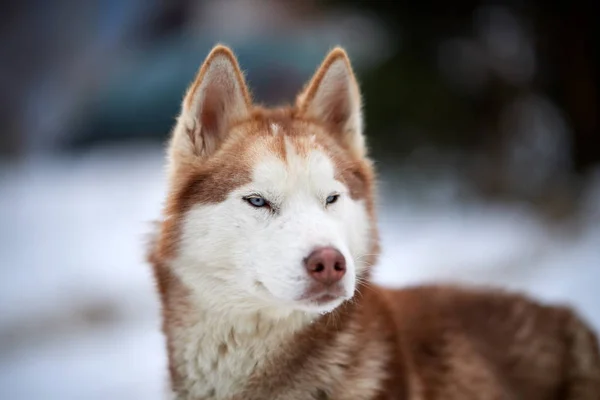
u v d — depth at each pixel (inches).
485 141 400.2
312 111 134.3
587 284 247.1
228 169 119.5
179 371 123.8
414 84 374.6
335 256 106.3
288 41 595.5
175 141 126.6
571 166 393.7
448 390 129.0
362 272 125.2
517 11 402.3
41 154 598.9
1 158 577.0
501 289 152.2
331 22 521.0
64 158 581.3
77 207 418.3
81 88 616.7
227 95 128.9
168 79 614.2
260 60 578.2
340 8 402.9
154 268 127.3
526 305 146.7
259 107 136.9
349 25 414.3
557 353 142.4
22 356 250.8
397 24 388.8
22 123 594.9
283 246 109.8
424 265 300.5
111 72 627.5
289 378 118.8
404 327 131.5
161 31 655.8
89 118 621.3
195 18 652.1
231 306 117.6
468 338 136.0
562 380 142.3
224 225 116.0
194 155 125.0
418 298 141.4
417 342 130.6
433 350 131.2
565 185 374.6
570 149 397.1
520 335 140.9
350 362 118.9
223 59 126.4
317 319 118.8
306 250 107.3
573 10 387.9
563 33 394.9
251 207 115.3
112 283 310.0
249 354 119.2
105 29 616.7
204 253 117.3
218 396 121.2
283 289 107.8
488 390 131.5
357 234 124.0
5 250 349.1
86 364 241.4
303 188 116.0
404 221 371.6
